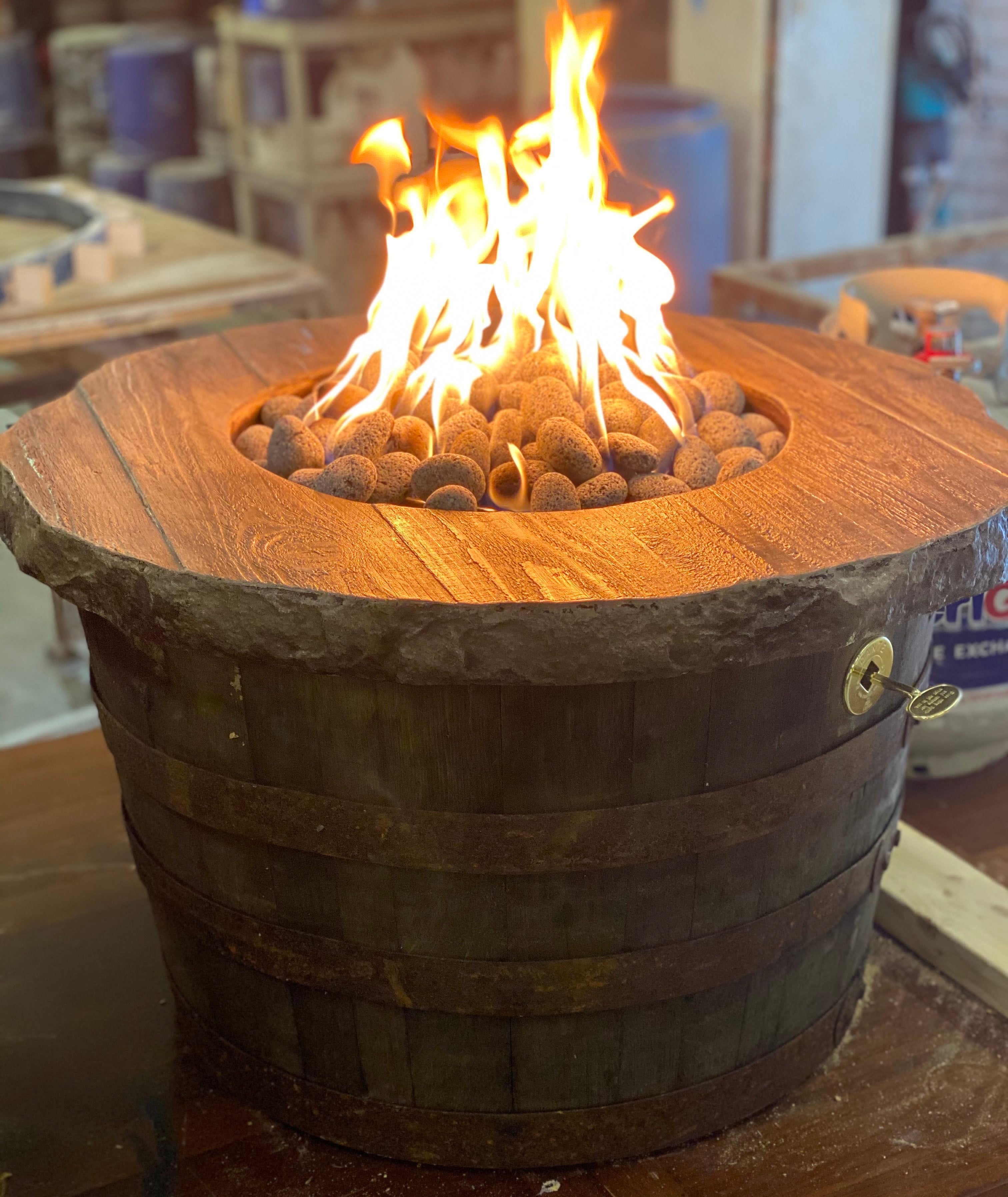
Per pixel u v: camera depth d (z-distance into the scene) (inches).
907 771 97.8
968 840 91.7
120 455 68.2
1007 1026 76.3
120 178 225.9
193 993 72.0
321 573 55.4
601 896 60.6
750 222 176.1
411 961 61.9
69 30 256.1
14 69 245.0
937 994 78.8
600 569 55.4
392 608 52.7
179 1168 67.9
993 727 93.4
